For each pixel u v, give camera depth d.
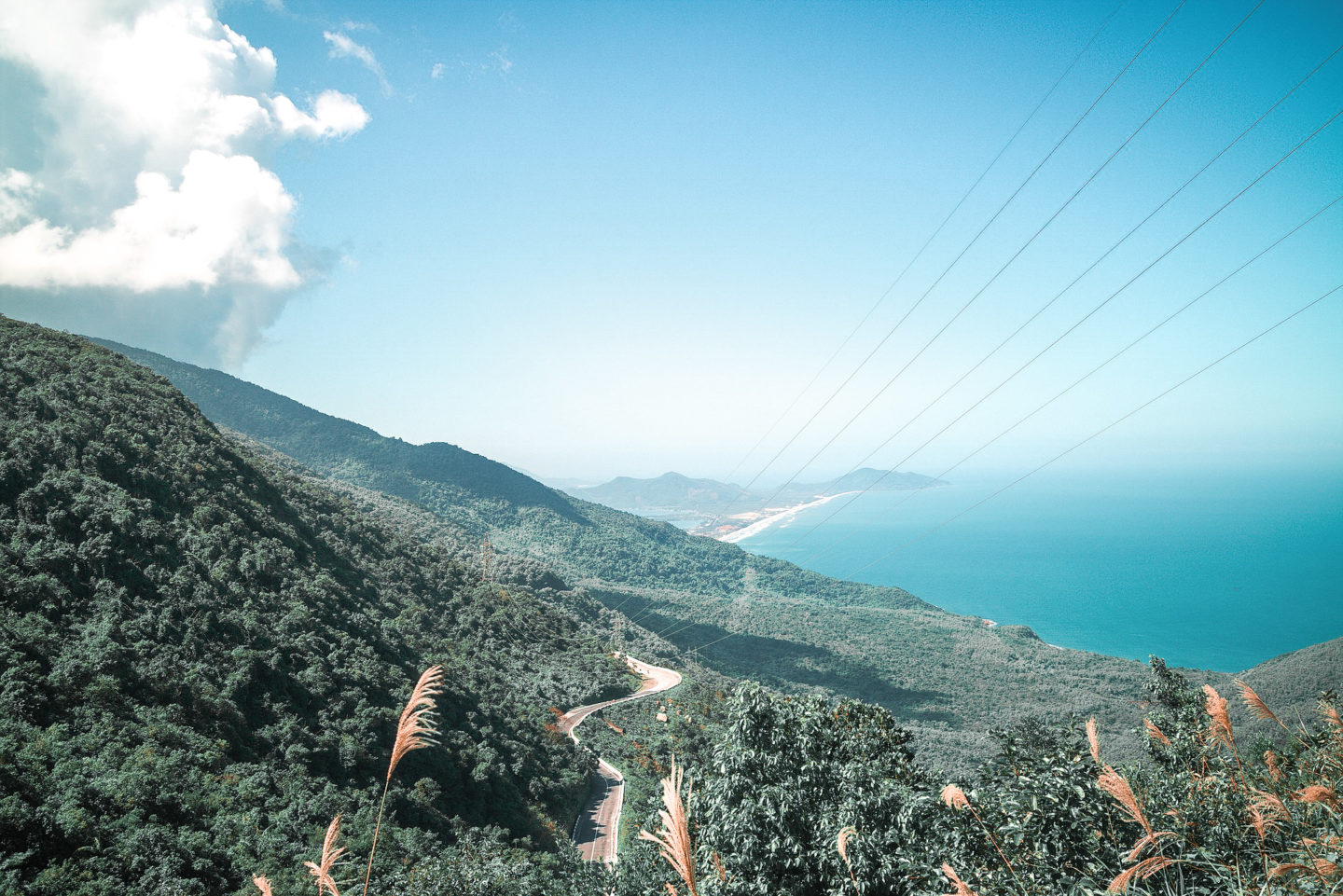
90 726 37.31
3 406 60.22
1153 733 11.63
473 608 105.94
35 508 50.31
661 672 122.62
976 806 9.31
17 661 38.38
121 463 61.91
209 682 45.66
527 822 52.41
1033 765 11.38
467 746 56.47
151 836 31.06
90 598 47.06
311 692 51.38
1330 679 84.94
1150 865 4.92
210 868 31.30
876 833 11.15
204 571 56.78
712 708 95.56
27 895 26.36
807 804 12.66
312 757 44.91
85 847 29.34
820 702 16.52
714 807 13.24
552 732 72.19
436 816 45.53
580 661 108.56
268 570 63.38
